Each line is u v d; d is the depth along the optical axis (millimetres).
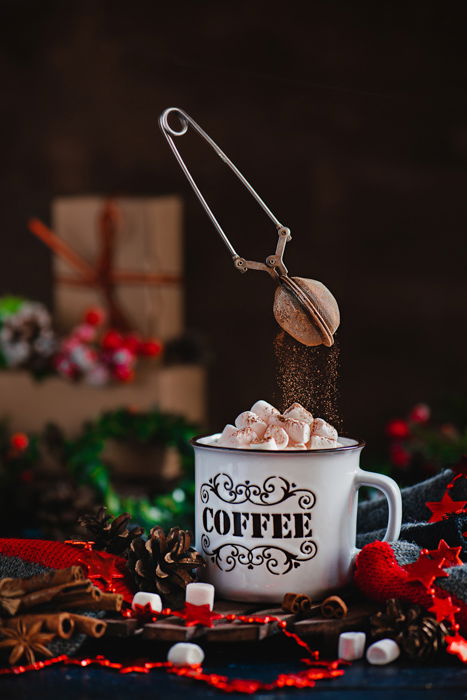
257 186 3787
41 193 3928
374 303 3732
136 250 2510
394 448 2164
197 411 2709
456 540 861
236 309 3812
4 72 3900
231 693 677
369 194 3721
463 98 3627
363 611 781
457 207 3660
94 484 1979
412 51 3646
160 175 3857
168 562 792
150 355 2471
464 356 3682
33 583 748
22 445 2225
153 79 3832
